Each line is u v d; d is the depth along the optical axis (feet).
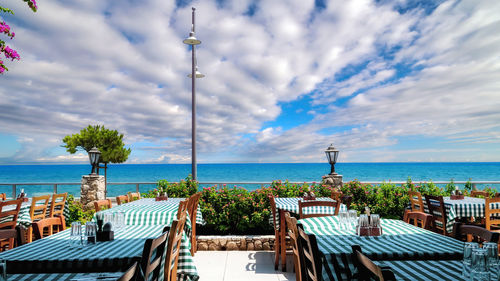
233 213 21.57
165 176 242.78
